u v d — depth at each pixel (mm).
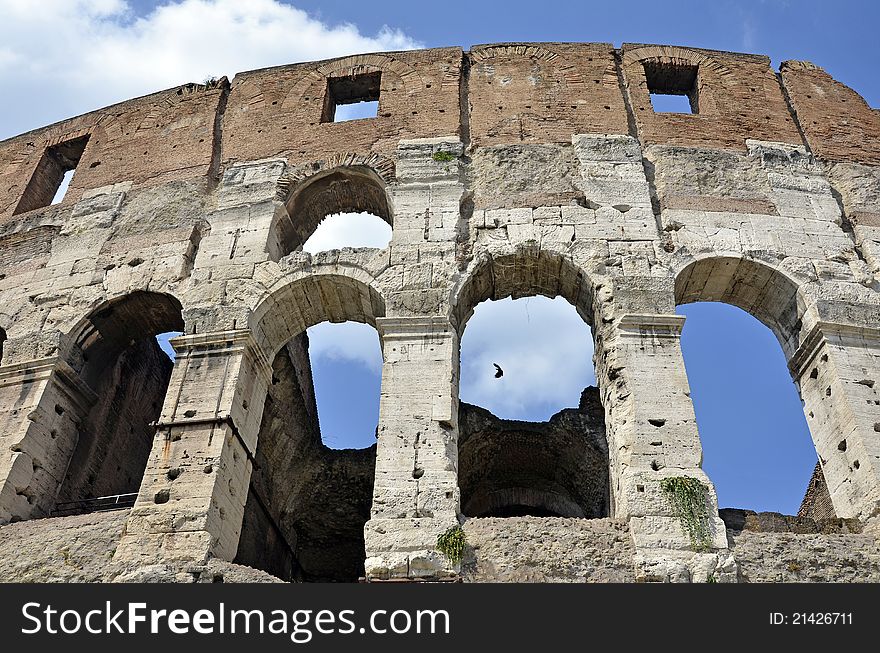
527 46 31891
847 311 24125
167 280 26125
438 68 31250
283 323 25750
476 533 19672
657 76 31891
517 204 26500
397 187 27250
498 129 29016
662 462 20656
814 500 32219
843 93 31406
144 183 29766
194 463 21422
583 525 19797
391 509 19984
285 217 27891
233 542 21391
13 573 20109
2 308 27156
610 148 28094
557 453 33812
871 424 21906
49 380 24891
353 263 25172
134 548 20078
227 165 29594
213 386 22969
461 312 24812
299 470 32906
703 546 19203
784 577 19078
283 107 31125
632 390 21938
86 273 27297
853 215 26969
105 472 28469
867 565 19453
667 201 26562
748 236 25812
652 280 24344
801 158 28562
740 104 30406
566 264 24938
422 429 21422
